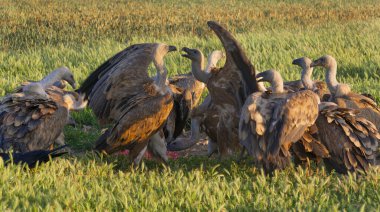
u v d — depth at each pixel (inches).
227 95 663.8
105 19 2283.5
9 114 641.0
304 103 592.1
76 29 2073.1
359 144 613.3
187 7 2881.4
